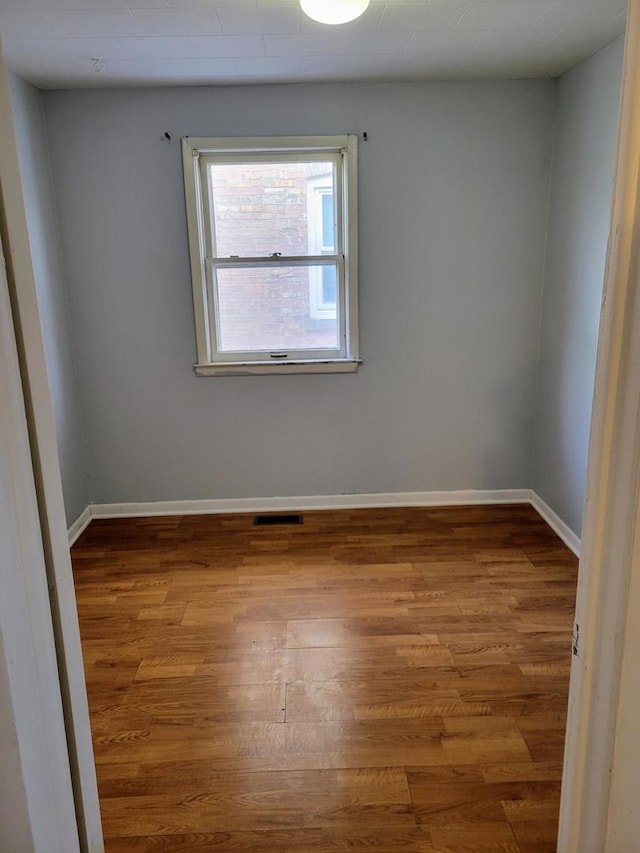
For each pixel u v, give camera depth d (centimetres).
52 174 318
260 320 347
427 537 329
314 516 360
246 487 366
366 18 229
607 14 230
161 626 250
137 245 329
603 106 268
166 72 285
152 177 321
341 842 155
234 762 180
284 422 357
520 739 187
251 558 309
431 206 330
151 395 350
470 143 322
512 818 160
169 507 366
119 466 360
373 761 180
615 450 79
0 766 80
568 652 229
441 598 268
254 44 252
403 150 322
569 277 309
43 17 220
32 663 83
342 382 353
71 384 339
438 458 366
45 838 87
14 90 279
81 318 338
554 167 322
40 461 86
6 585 77
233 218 333
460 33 247
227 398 353
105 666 225
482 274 340
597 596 84
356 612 258
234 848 154
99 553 318
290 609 261
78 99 310
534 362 354
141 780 174
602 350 80
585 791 91
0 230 77
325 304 346
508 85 315
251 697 207
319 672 220
